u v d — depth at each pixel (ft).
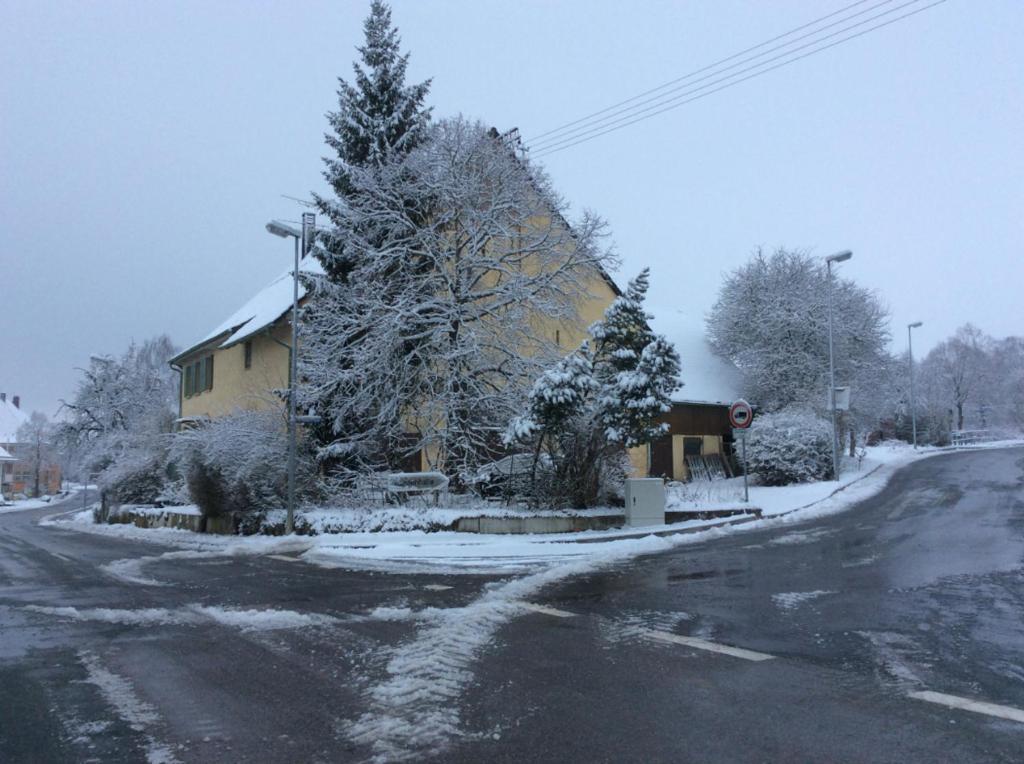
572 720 16.08
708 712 16.43
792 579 32.65
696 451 98.37
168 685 19.10
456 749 14.61
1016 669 19.21
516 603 28.78
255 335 86.63
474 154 63.87
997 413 227.20
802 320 99.91
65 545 62.54
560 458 54.75
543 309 63.62
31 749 14.96
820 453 82.64
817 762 13.73
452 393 60.75
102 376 185.57
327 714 16.74
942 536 44.19
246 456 62.08
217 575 39.17
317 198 66.69
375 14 70.54
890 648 21.29
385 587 33.94
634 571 36.01
